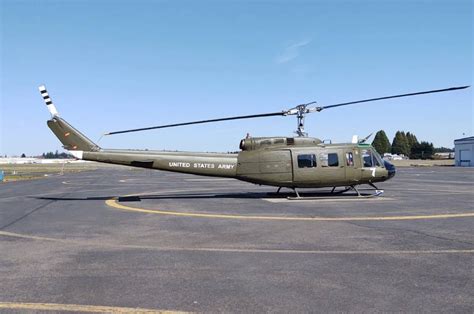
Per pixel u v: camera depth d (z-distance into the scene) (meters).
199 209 15.61
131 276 6.75
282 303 5.45
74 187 29.83
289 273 6.84
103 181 39.25
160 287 6.18
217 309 5.27
